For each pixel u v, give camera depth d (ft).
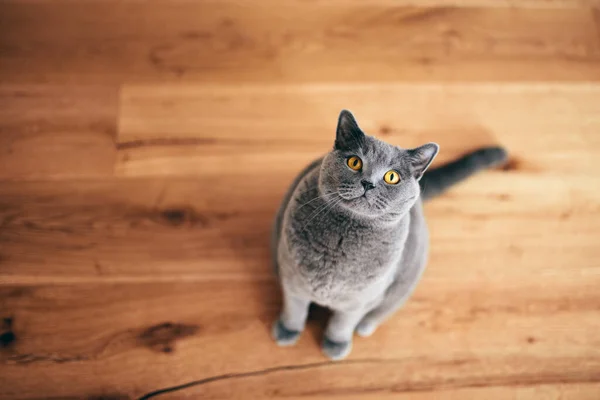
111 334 4.16
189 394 4.01
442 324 4.38
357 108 5.12
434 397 4.11
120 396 3.97
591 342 4.36
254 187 4.77
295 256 3.23
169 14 5.43
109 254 4.43
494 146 4.89
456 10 5.65
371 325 4.14
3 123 4.86
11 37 5.24
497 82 5.32
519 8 5.69
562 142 5.10
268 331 4.26
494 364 4.25
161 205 4.64
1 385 3.92
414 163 2.99
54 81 5.06
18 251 4.38
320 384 4.10
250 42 5.36
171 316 4.26
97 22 5.36
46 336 4.11
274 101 5.10
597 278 4.59
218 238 4.56
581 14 5.71
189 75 5.17
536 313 4.44
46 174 4.69
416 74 5.31
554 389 4.17
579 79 5.39
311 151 4.93
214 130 4.96
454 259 4.60
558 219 4.79
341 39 5.43
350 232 3.10
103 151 4.81
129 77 5.12
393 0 5.64
